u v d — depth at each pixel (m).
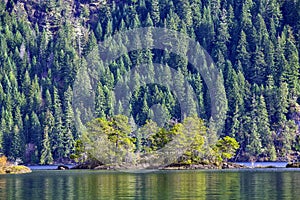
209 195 137.12
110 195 138.88
